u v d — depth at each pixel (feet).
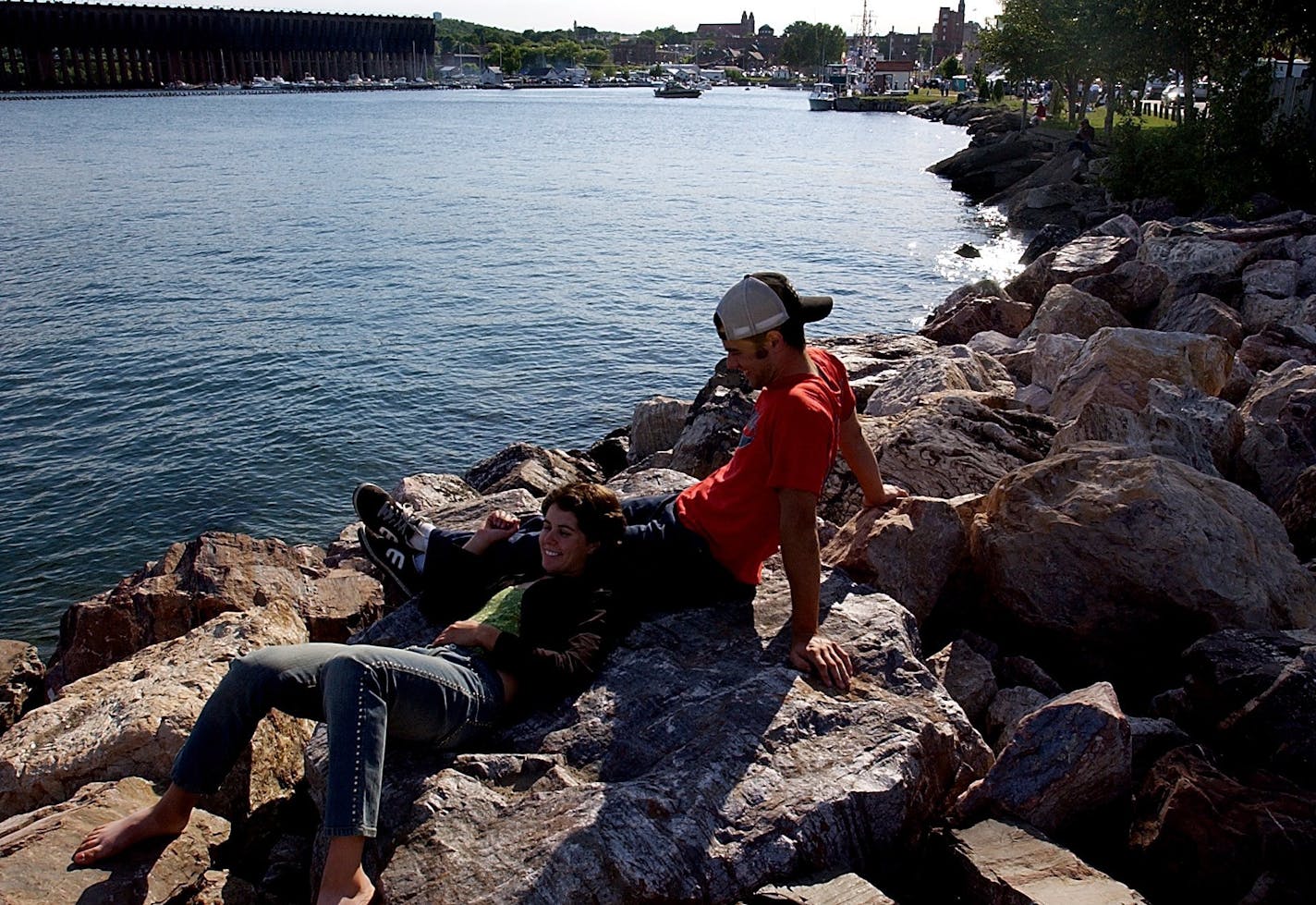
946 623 20.10
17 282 92.73
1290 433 26.63
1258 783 13.48
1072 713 13.73
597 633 14.14
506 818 12.04
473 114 435.53
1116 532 18.31
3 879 12.05
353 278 96.84
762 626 15.39
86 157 220.84
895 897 12.89
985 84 349.00
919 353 46.26
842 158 235.40
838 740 13.26
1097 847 13.96
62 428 56.80
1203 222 71.72
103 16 571.69
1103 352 30.91
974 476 24.16
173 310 83.46
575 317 81.30
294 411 59.31
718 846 11.79
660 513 15.56
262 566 26.32
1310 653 14.93
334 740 11.77
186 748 12.63
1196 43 140.46
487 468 35.94
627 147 265.75
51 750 15.98
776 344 13.96
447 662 13.01
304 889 13.56
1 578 41.39
